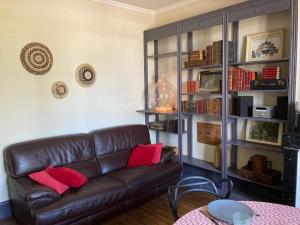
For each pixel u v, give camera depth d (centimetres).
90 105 363
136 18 411
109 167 329
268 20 298
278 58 279
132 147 367
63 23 329
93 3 357
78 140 317
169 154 349
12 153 268
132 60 411
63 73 332
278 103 273
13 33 288
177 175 342
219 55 316
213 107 329
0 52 280
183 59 388
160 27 386
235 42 322
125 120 408
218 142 363
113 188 265
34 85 307
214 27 351
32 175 255
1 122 285
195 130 394
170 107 400
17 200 254
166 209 297
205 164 361
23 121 301
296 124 249
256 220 141
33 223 217
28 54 299
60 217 223
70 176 260
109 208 263
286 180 247
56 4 321
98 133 343
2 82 283
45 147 289
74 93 345
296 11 250
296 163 240
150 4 396
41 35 310
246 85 291
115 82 391
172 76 416
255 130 316
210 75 356
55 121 329
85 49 353
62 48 329
